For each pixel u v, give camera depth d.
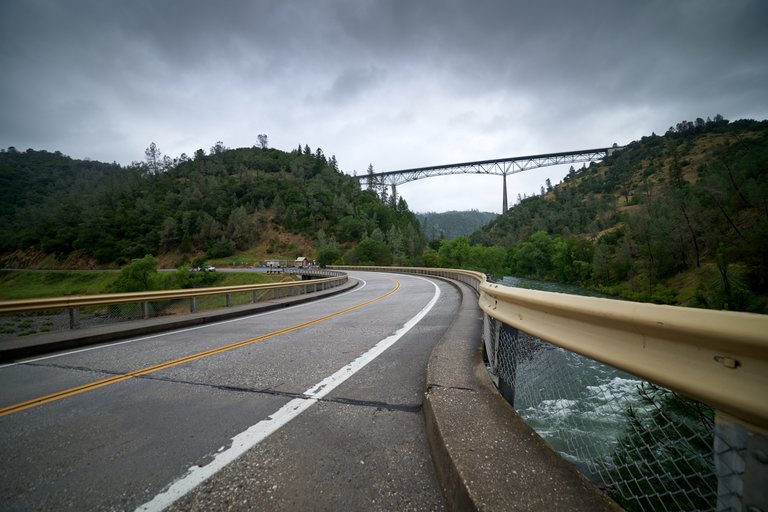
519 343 3.04
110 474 2.16
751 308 32.34
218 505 1.84
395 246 115.44
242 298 36.38
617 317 1.46
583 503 1.43
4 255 155.75
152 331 7.75
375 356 4.74
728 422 1.10
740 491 1.02
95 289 92.62
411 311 9.62
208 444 2.48
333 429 2.65
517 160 177.75
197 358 4.99
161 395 3.52
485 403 2.48
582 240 75.50
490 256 82.19
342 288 20.94
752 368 0.97
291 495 1.90
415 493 1.90
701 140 184.88
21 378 4.35
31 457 2.39
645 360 1.38
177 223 150.12
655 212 64.75
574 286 69.62
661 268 54.84
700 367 1.15
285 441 2.49
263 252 142.50
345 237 146.00
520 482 1.58
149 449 2.45
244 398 3.35
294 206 164.75
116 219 156.38
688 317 1.13
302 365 4.41
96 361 5.11
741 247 35.84
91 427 2.83
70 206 171.75
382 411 2.95
